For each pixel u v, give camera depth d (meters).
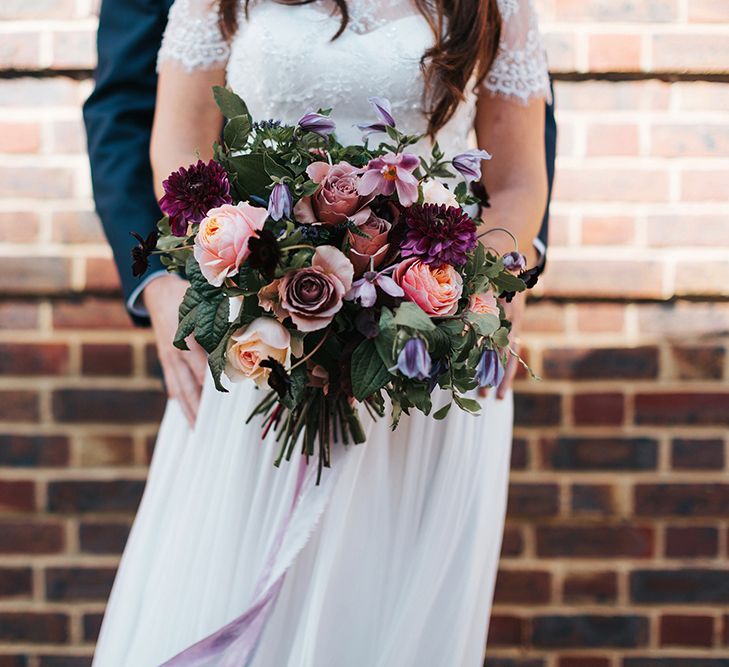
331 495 1.33
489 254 1.22
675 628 2.21
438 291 1.10
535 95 1.57
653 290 2.15
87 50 2.12
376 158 1.14
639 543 2.20
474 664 1.57
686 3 2.10
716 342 2.16
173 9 1.57
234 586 1.39
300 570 1.37
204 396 1.49
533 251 1.83
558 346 2.17
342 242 1.14
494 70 1.55
